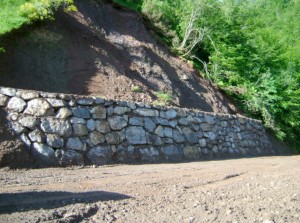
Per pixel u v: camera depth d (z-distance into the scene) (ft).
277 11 147.95
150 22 61.67
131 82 42.32
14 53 34.91
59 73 37.11
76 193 15.26
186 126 37.70
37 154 24.00
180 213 12.78
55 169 23.44
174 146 35.01
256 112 65.57
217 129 43.16
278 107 70.90
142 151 31.40
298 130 75.66
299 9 143.64
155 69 49.21
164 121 35.01
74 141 26.45
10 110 24.36
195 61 65.26
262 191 16.29
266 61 75.97
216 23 65.26
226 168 26.99
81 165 25.89
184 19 64.85
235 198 15.05
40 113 25.35
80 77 38.42
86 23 46.57
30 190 15.67
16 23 36.60
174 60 56.90
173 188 17.24
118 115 30.63
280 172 24.07
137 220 11.91
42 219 11.20
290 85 73.67
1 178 18.70
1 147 22.54
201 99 53.06
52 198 14.03
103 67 41.34
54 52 38.40
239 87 64.64
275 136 64.90
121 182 18.66
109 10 53.98
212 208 13.48
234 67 64.85
